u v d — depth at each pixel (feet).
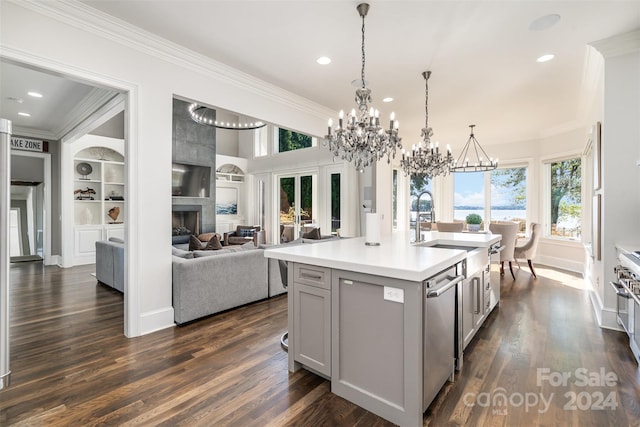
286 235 27.40
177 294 9.89
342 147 9.69
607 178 9.56
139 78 9.17
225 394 6.30
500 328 9.68
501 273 17.03
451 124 18.57
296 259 6.85
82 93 13.99
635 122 9.15
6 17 7.01
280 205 28.78
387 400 5.63
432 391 5.88
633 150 9.19
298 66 11.02
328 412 5.80
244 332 9.38
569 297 12.98
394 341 5.52
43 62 7.48
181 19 8.37
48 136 20.51
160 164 9.70
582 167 17.10
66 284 15.30
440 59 10.40
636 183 9.18
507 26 8.49
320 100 14.44
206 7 7.83
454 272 6.89
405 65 10.84
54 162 20.79
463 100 14.30
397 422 5.48
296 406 5.95
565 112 16.08
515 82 12.23
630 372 7.07
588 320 10.33
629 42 8.95
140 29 8.83
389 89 12.98
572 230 18.67
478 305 8.75
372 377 5.82
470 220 22.47
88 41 8.19
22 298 12.94
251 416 5.65
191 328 9.71
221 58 10.50
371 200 20.20
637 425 5.39
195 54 10.18
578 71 11.25
